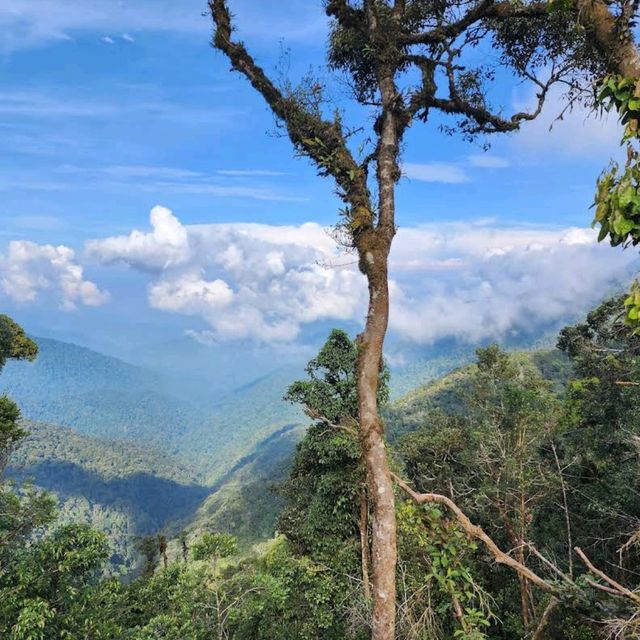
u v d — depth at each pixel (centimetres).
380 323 422
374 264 429
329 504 1511
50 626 946
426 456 2172
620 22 320
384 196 446
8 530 1034
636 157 265
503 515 1320
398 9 487
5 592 922
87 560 1019
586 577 516
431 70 494
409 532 655
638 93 270
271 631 1397
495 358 2228
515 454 1355
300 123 468
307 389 1561
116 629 1098
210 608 1285
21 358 2525
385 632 375
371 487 400
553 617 790
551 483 1341
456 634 545
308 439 1579
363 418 411
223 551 1285
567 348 2475
